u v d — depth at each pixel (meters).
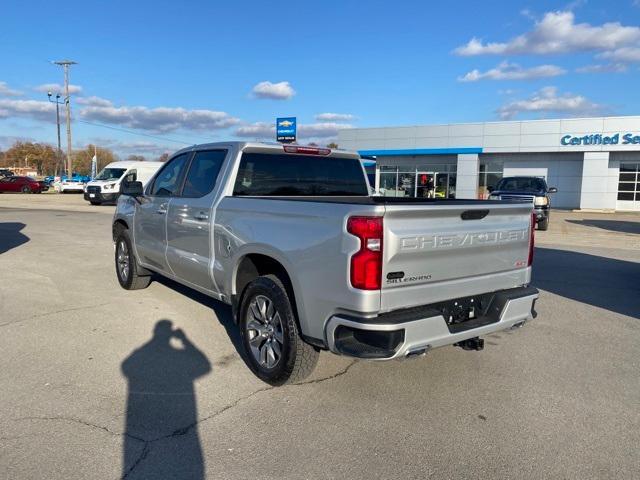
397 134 36.84
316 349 4.01
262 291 4.19
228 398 4.02
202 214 5.07
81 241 12.87
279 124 38.25
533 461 3.22
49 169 122.38
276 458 3.20
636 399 4.15
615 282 8.96
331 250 3.53
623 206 32.81
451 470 3.11
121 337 5.39
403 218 3.46
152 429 3.52
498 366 4.81
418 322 3.46
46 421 3.59
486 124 34.34
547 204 18.73
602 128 31.66
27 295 7.07
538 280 9.09
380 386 4.30
